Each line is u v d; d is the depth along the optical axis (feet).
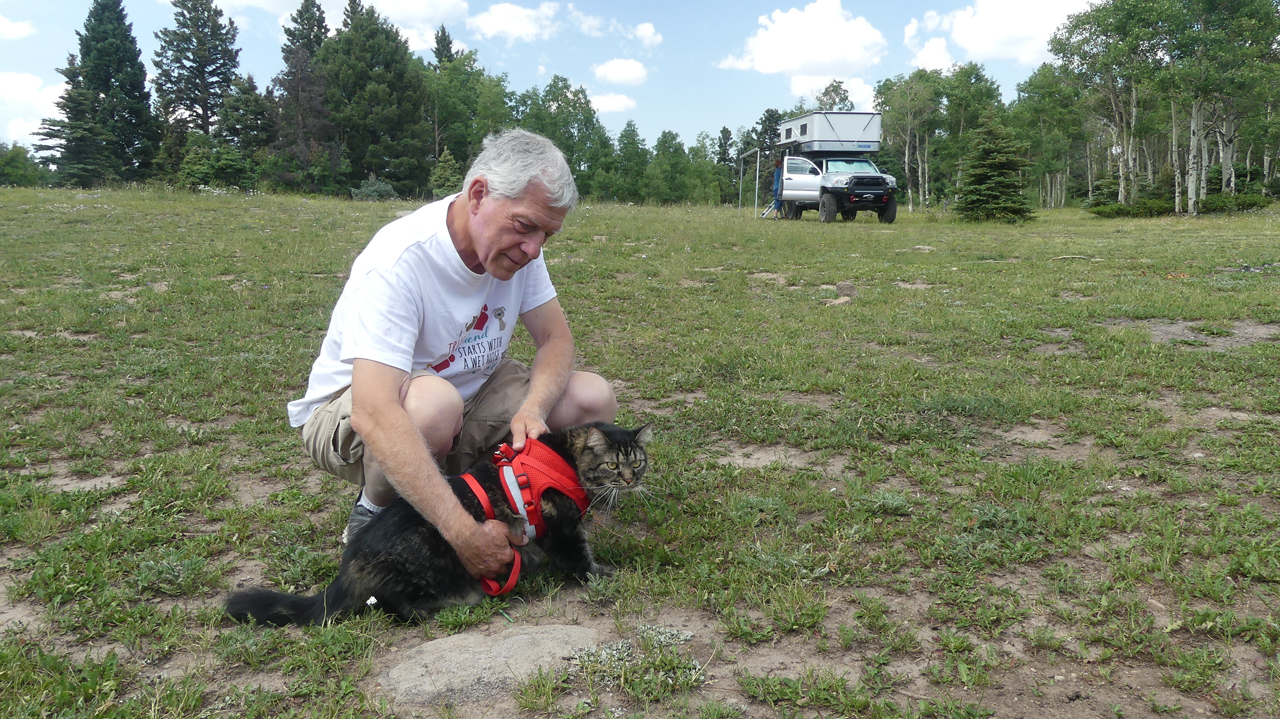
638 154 281.74
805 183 86.63
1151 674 8.22
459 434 11.10
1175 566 10.54
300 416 11.03
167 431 17.10
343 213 68.59
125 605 9.96
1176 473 13.84
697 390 21.15
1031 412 17.79
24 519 12.34
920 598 10.03
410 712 7.75
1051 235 65.26
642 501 13.51
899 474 14.64
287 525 12.43
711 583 10.27
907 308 31.27
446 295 10.00
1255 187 187.42
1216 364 21.04
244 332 27.07
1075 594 9.89
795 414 18.35
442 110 251.80
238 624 9.53
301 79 208.13
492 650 8.61
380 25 219.00
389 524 9.45
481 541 9.25
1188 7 125.39
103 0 237.04
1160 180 163.02
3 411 18.47
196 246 46.60
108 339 25.91
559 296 35.01
